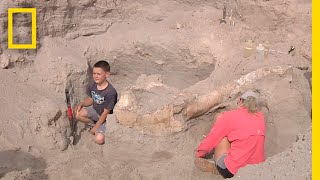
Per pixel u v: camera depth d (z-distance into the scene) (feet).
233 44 12.40
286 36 11.93
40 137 10.44
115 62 13.67
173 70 13.42
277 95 10.14
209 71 12.83
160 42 13.21
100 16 13.83
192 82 13.35
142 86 10.54
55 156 10.32
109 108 11.00
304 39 11.53
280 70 10.37
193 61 12.96
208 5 14.05
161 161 10.06
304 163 7.64
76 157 10.34
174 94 10.15
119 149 10.11
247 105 9.18
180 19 13.82
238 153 8.91
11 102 11.18
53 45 12.82
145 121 9.86
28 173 9.62
